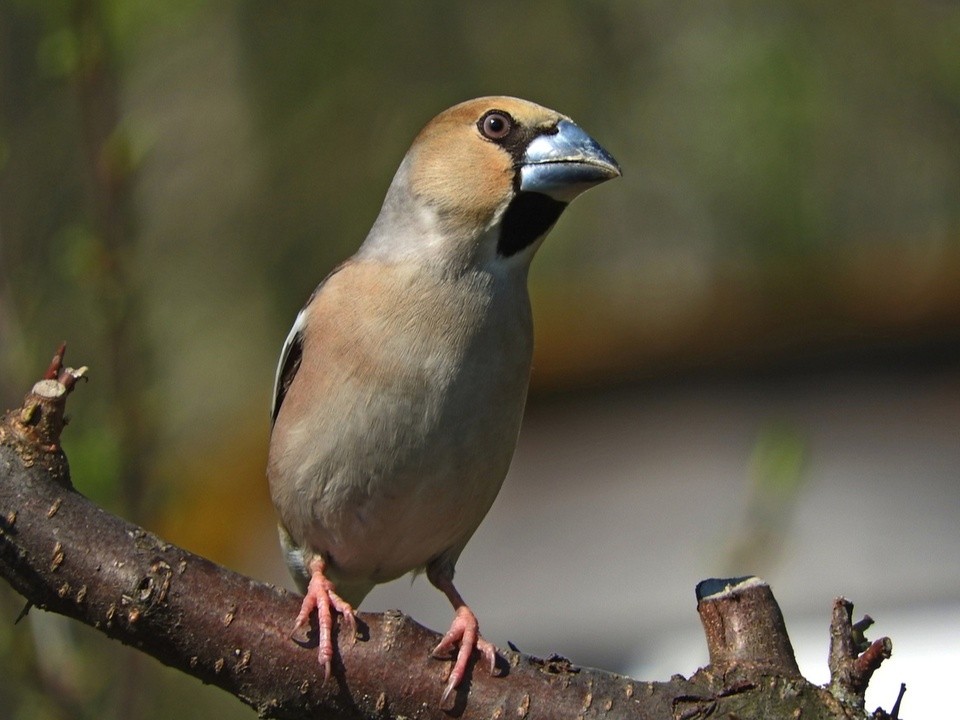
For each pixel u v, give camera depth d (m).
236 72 15.55
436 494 7.15
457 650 5.95
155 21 8.87
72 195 10.67
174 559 5.68
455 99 16.59
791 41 15.70
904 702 11.06
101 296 8.52
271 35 16.17
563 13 16.95
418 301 7.03
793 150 15.45
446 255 7.14
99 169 8.55
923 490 12.25
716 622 5.93
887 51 16.38
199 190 15.18
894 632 11.34
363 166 16.22
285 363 7.69
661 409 14.09
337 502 7.20
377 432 6.98
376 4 16.56
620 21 16.86
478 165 7.25
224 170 15.38
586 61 16.94
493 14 16.95
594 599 12.26
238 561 13.38
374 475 7.07
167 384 11.42
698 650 11.54
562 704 5.81
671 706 5.76
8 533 5.50
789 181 15.41
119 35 8.52
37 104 10.77
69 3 8.34
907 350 13.77
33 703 8.20
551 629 12.20
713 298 14.62
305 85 16.23
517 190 7.27
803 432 12.67
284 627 5.77
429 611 12.83
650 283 15.23
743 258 15.55
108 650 9.23
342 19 16.41
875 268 14.39
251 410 14.66
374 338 6.98
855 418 13.25
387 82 16.55
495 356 7.10
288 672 5.76
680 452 13.49
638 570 12.28
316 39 16.31
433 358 6.97
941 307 13.82
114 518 5.67
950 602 11.34
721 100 15.88
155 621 5.61
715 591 6.01
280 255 15.70
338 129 16.25
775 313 14.34
